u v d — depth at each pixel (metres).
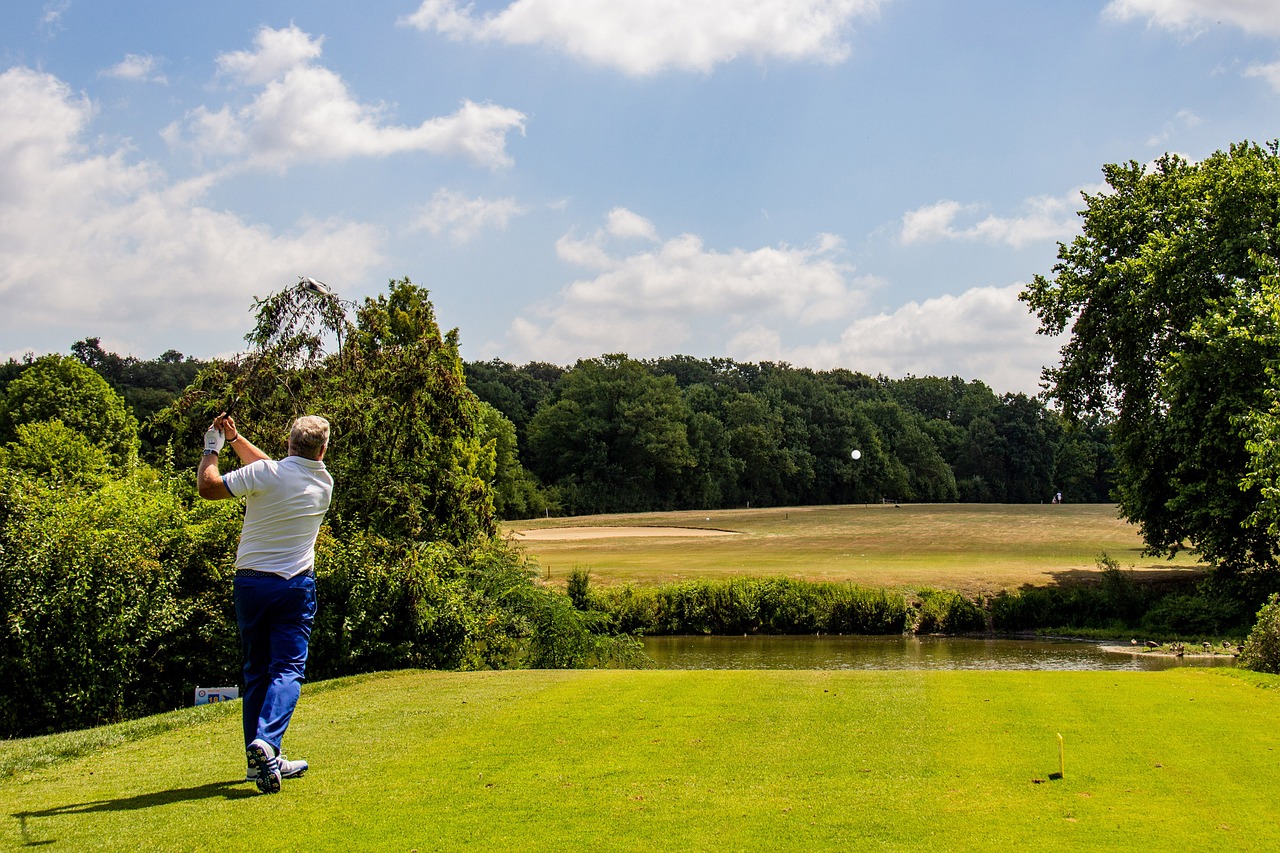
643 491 99.00
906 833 4.54
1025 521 65.12
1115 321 29.47
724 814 4.85
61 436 45.53
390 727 7.07
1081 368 30.75
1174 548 31.02
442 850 4.30
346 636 12.14
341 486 15.12
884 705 7.75
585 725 7.07
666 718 7.30
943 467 115.81
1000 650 24.78
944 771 5.69
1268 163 27.02
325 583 12.30
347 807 4.98
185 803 5.07
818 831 4.57
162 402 80.88
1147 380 29.95
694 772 5.68
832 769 5.74
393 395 16.19
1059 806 4.98
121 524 11.18
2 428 57.62
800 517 71.81
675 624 28.97
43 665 10.08
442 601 13.20
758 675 9.57
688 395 116.38
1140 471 30.06
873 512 76.75
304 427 5.56
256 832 4.55
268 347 15.84
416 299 24.16
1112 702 7.88
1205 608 27.52
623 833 4.54
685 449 100.12
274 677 5.41
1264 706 7.69
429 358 17.02
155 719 7.83
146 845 4.36
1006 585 30.91
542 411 100.56
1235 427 24.52
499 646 15.78
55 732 10.06
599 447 98.12
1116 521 64.62
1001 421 122.75
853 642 26.77
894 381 152.75
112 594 10.45
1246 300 24.23
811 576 32.22
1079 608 29.36
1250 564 27.86
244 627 5.44
